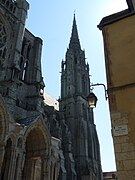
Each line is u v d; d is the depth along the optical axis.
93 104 18.41
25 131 39.16
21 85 55.78
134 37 18.25
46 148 42.44
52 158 43.44
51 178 41.72
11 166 34.56
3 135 34.88
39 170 51.28
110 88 17.12
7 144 36.75
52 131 71.06
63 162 65.88
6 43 55.97
